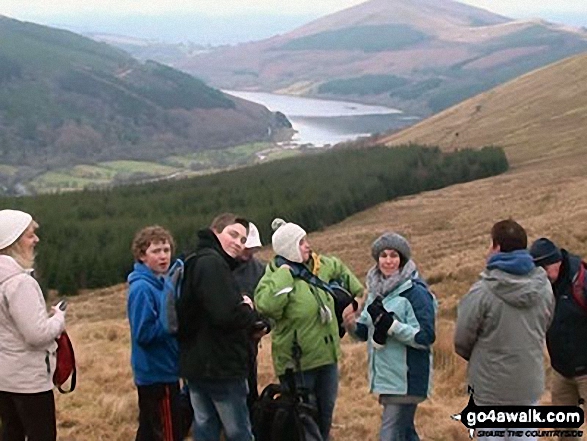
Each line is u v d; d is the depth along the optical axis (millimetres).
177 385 6184
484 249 28719
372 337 6086
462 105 153625
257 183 91625
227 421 5883
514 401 5543
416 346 5988
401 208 74812
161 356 6047
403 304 6004
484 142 117312
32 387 5406
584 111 116062
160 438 6102
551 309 5625
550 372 9516
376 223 68500
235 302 5602
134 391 8883
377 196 80188
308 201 72938
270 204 76750
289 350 6102
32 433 5457
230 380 5844
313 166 101000
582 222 29531
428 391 6168
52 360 5523
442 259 29297
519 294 5422
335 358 6219
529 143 107875
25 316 5301
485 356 5551
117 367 10352
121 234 64438
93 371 10062
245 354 5824
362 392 8945
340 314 6277
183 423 6770
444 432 7508
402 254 6070
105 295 49188
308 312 6059
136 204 84000
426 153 98312
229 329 5680
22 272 5387
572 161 88188
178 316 5742
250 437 5949
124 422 7859
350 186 79438
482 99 149625
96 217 79625
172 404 6137
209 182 98438
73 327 17031
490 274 5496
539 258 5980
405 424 6203
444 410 8227
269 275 6066
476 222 51188
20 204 84750
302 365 6102
